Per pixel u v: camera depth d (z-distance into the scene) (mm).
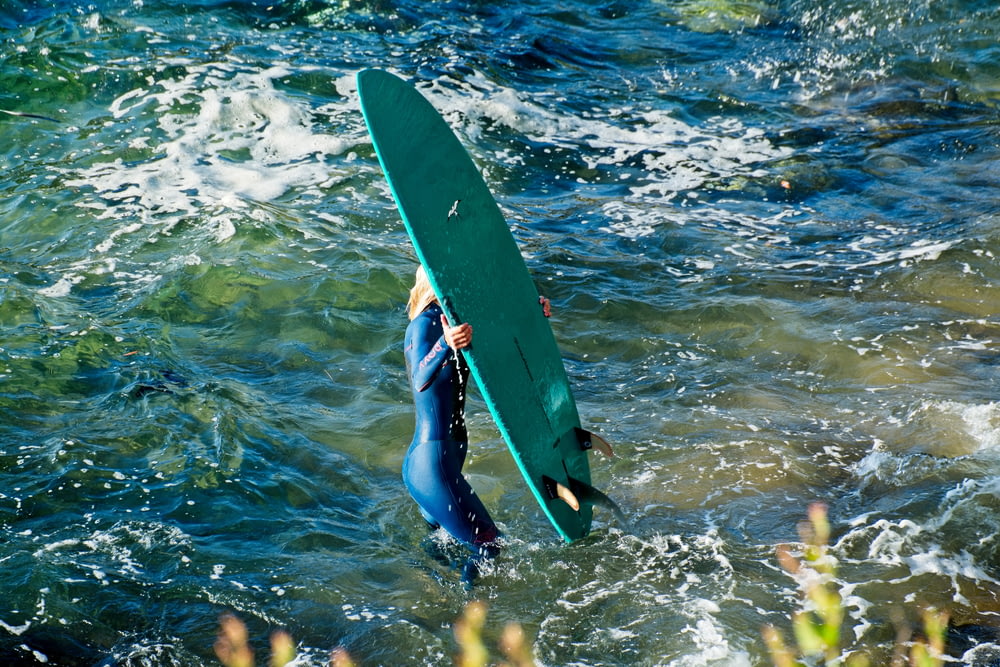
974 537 18125
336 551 18062
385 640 15867
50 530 18031
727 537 18359
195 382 23172
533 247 30859
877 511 18984
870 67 48594
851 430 21906
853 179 36906
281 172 34844
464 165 18438
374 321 26375
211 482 19609
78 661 15172
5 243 29609
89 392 22516
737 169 37875
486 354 16984
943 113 43625
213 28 45781
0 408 21516
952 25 52500
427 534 18719
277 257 28969
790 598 16688
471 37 48938
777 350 25500
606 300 27734
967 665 14977
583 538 18391
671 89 45906
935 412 22172
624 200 34969
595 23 53750
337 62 43906
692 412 22719
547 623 16266
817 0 55594
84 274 27828
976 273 29094
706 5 55969
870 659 15172
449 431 17969
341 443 21453
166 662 15219
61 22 44000
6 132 36281
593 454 21062
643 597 16828
